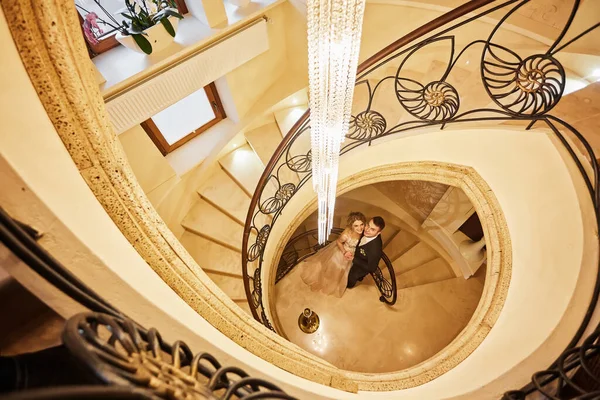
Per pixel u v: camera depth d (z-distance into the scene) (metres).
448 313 6.48
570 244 2.44
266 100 4.98
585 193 2.32
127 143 3.79
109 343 0.85
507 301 3.25
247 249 4.30
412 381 3.48
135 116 3.54
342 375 2.76
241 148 5.11
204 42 3.63
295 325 6.71
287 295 7.02
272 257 5.30
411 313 6.57
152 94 3.51
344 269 6.68
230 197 4.88
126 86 3.37
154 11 3.44
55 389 0.46
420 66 4.41
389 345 6.34
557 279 2.53
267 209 4.58
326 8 1.54
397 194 7.19
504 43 3.70
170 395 0.78
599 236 2.18
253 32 3.91
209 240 4.84
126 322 0.91
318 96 2.13
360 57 4.74
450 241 6.77
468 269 6.62
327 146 2.68
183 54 3.56
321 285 6.92
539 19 3.42
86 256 0.97
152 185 4.32
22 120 0.83
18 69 0.84
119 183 1.19
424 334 6.34
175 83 3.61
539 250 2.83
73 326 0.73
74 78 0.95
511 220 3.28
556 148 2.44
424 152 3.88
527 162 2.81
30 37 0.83
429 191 6.50
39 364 0.86
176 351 0.95
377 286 6.82
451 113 3.05
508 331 2.94
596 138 2.33
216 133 4.91
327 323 6.68
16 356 0.86
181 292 1.52
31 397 0.43
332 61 1.78
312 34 1.71
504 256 3.41
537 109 2.44
